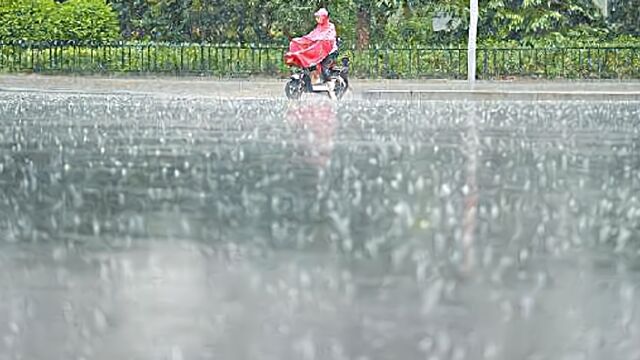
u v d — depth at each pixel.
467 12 55.88
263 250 11.30
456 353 7.32
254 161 19.98
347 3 55.78
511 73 50.41
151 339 7.73
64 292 9.35
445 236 12.18
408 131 26.97
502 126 28.73
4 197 15.35
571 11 55.81
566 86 45.84
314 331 7.92
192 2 58.19
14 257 10.99
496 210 14.06
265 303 8.86
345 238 12.02
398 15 57.97
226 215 13.68
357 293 9.25
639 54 50.62
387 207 14.28
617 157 20.78
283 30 56.88
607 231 12.57
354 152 21.61
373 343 7.56
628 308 8.74
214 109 35.59
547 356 7.29
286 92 41.38
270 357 7.22
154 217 13.55
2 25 52.69
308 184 16.66
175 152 21.73
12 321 8.30
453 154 21.27
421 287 9.51
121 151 21.97
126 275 10.05
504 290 9.41
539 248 11.49
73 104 38.03
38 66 52.50
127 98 41.66
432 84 46.94
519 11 55.41
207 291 9.35
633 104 38.84
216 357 7.23
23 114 33.12
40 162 19.92
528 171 18.44
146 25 59.34
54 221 13.26
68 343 7.63
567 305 8.83
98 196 15.45
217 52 51.12
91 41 52.59
